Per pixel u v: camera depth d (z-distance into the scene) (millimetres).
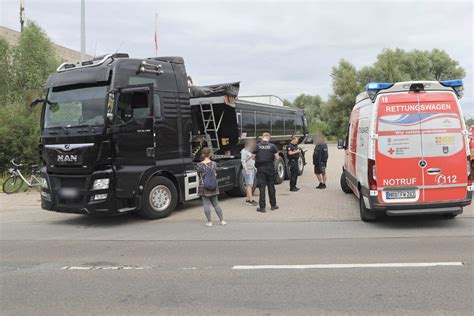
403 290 4883
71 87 9352
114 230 8852
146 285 5297
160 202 9930
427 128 7930
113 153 8906
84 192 8836
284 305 4531
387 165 7992
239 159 13219
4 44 27000
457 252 6414
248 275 5582
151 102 9398
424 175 7930
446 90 7980
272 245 7184
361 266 5836
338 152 37469
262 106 15430
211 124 12914
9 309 4625
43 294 5070
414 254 6367
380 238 7492
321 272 5625
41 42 27094
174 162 10211
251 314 4316
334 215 9836
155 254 6797
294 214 10086
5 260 6668
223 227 8852
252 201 11820
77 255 6887
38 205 12742
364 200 8602
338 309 4387
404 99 7977
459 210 7938
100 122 8820
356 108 10422
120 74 9094
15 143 17688
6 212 11672
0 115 18016
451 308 4344
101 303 4730
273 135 16359
